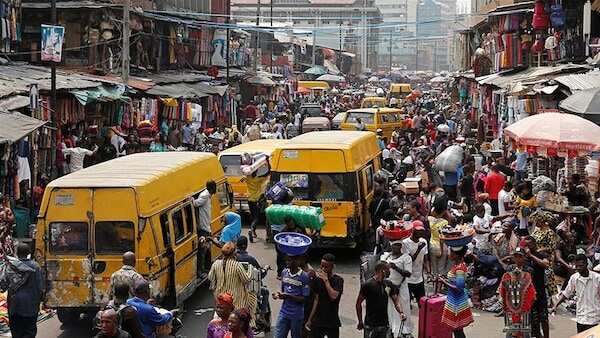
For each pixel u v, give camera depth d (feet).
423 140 109.09
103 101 87.15
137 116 98.63
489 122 125.29
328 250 63.36
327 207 59.00
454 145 82.43
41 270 40.24
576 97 55.72
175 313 39.47
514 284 38.17
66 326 44.73
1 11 83.97
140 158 50.80
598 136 50.42
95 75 98.22
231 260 39.19
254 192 67.21
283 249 37.42
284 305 37.50
